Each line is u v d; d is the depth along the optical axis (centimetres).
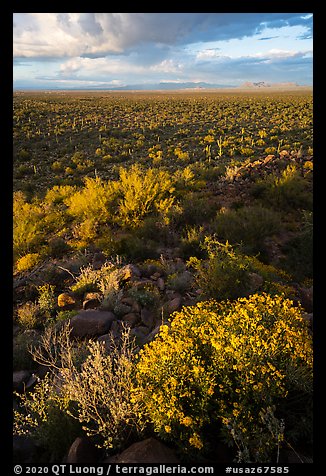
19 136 3862
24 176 2480
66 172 2480
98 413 271
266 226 765
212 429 264
